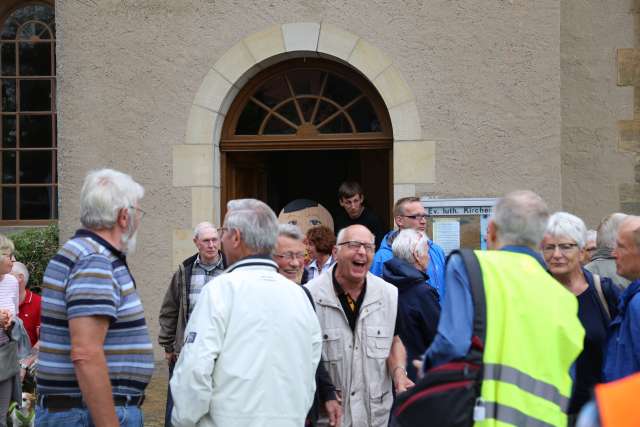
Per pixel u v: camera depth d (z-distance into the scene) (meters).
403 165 7.44
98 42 7.64
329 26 7.50
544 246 3.80
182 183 7.59
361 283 4.15
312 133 7.82
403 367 4.07
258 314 3.11
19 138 9.62
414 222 5.72
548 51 7.34
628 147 7.82
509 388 2.55
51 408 3.09
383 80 7.47
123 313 3.14
